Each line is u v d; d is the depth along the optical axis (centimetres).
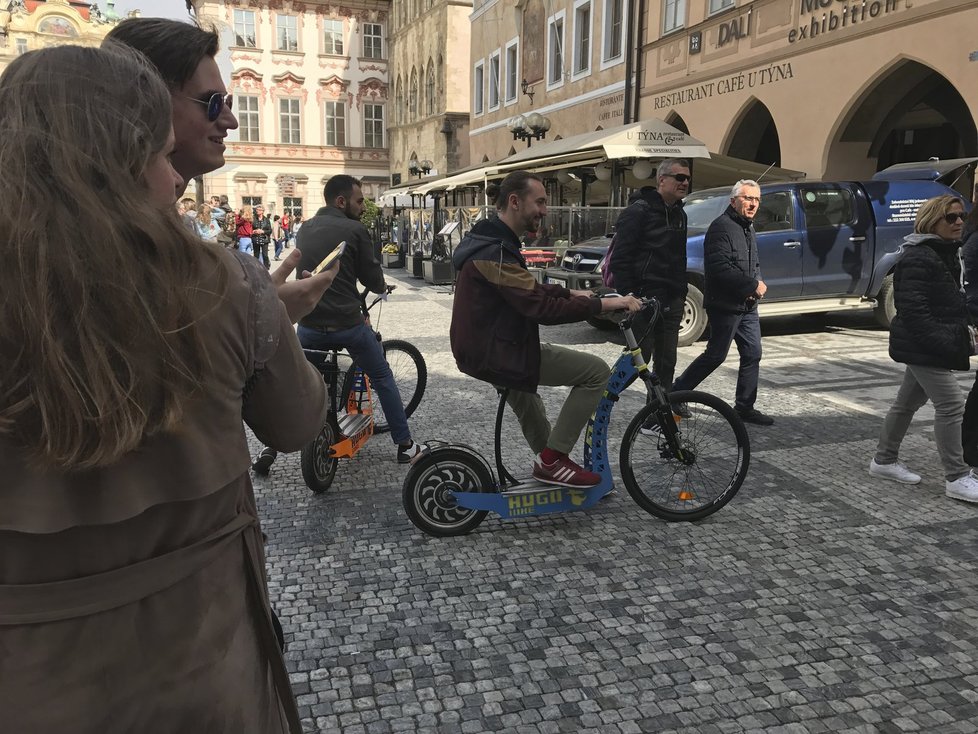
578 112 2209
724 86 1576
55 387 81
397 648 277
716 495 389
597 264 1011
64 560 90
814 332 998
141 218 88
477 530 377
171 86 150
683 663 267
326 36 4744
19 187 82
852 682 257
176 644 97
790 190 923
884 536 371
